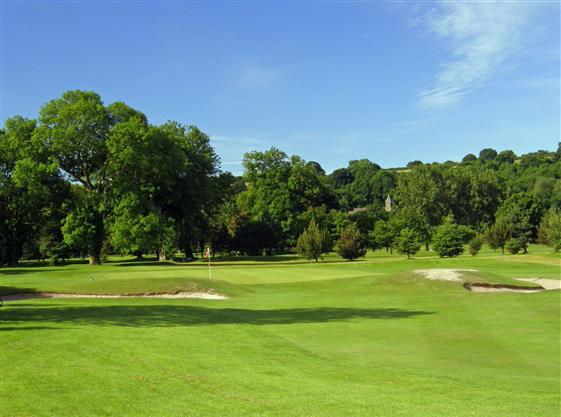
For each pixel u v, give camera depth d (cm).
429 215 12112
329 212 9675
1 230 6150
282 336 1573
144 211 5931
